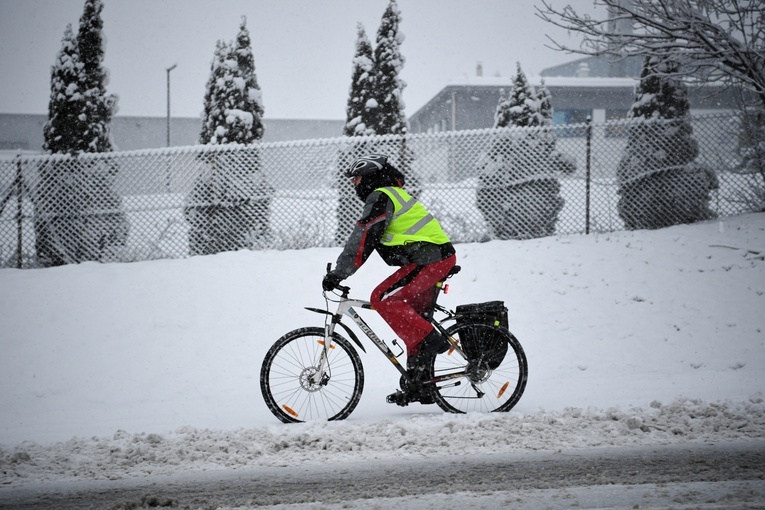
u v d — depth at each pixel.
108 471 17.50
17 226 43.00
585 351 31.33
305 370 22.62
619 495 14.57
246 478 16.61
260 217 44.38
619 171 45.94
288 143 44.53
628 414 21.47
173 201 43.94
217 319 34.50
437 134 44.81
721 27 43.94
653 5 44.09
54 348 32.00
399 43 49.66
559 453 17.89
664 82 48.38
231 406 26.30
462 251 41.78
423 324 22.31
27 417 25.59
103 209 43.59
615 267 38.66
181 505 14.73
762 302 34.44
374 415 23.80
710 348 31.06
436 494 14.98
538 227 45.22
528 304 35.50
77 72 48.38
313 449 19.12
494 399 23.19
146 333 33.28
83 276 39.00
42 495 15.64
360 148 44.56
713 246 40.25
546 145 45.44
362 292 36.72
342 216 44.44
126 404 27.28
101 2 49.25
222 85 49.53
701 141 46.47
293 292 36.97
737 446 18.03
